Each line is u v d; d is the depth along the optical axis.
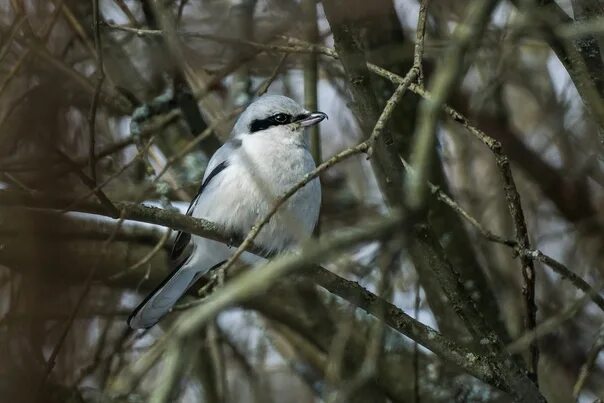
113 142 12.64
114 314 10.86
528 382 7.61
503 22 11.91
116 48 12.80
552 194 13.13
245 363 11.80
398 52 11.20
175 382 8.56
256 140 9.86
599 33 8.00
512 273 12.79
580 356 12.13
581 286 7.56
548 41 8.56
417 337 7.84
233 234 9.65
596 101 8.25
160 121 12.15
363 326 11.87
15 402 7.52
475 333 7.61
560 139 13.27
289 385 12.99
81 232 11.02
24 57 9.41
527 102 14.11
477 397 11.33
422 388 11.55
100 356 9.89
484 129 13.12
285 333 12.48
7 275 9.59
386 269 9.33
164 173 11.65
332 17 7.48
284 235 9.56
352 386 9.09
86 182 7.75
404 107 11.25
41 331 7.82
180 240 10.08
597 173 12.94
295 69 12.52
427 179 7.03
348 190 13.58
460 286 7.46
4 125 8.46
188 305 7.04
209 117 13.65
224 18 12.62
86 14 12.36
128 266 11.57
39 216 7.34
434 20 12.34
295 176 9.66
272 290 11.95
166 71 12.61
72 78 10.77
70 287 8.28
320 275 7.78
